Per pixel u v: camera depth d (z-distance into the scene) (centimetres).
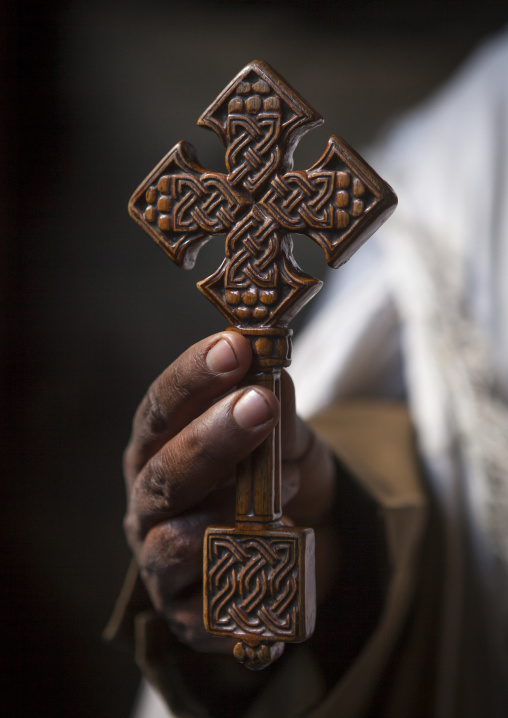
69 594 255
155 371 284
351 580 70
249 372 59
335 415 85
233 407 57
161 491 61
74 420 279
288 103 58
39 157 282
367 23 281
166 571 63
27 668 238
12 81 278
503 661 81
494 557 82
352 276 107
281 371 60
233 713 69
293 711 69
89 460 277
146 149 285
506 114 103
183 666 69
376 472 76
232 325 59
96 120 284
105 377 283
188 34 283
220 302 59
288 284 58
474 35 277
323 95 283
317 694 70
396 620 71
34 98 281
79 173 285
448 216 103
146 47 283
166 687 68
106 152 285
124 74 283
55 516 270
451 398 85
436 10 276
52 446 276
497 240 96
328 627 70
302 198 58
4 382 277
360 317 97
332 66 283
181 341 286
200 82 285
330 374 94
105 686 234
